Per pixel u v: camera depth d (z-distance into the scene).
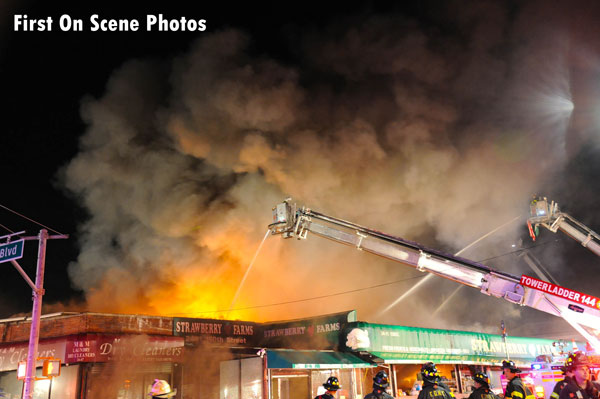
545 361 12.94
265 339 21.36
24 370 13.94
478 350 24.05
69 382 16.06
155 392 5.54
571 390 5.87
